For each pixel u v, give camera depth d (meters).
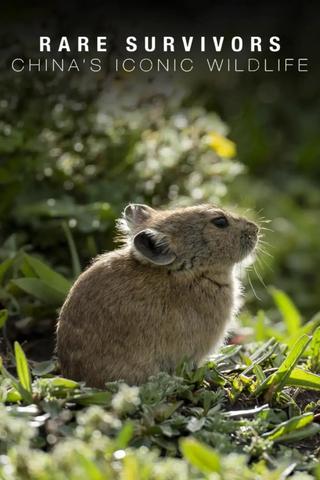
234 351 9.48
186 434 7.79
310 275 17.31
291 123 22.83
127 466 6.57
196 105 16.48
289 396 8.75
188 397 8.34
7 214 12.25
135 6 23.28
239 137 21.03
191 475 6.98
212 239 9.21
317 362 9.43
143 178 12.84
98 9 17.78
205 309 8.95
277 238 18.02
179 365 8.66
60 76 12.56
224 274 9.28
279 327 13.02
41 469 6.62
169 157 13.05
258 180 20.25
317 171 21.27
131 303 8.56
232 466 6.96
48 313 10.87
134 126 12.95
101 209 11.88
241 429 7.93
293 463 7.59
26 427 7.14
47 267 10.66
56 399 7.86
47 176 12.48
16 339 10.81
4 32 13.23
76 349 8.56
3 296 10.68
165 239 8.97
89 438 7.18
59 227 12.04
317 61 24.20
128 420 7.65
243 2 25.53
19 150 12.20
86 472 6.49
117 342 8.48
